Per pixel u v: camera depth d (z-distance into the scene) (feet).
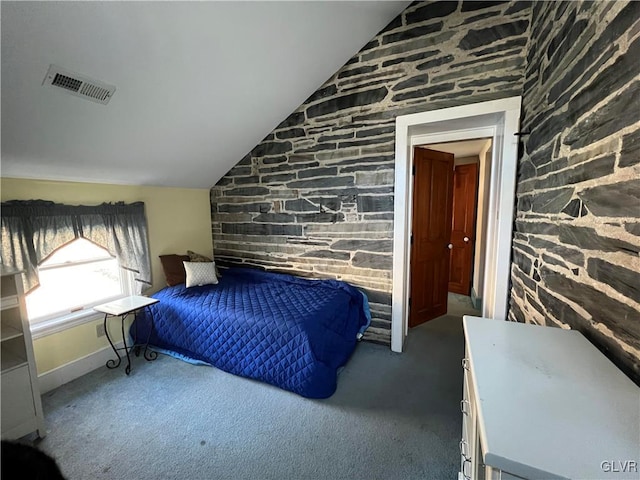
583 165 3.70
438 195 10.93
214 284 10.44
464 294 14.53
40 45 4.75
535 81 5.99
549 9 5.26
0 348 5.78
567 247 4.09
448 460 5.15
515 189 7.07
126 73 5.91
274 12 6.13
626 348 2.71
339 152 9.41
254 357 7.41
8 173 6.66
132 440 5.67
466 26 7.22
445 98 7.63
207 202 12.39
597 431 1.99
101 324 8.55
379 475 4.89
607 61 3.20
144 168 9.01
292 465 5.10
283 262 11.13
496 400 2.32
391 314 9.21
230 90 7.70
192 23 5.62
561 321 4.21
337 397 6.87
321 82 9.18
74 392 7.18
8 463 1.72
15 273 5.46
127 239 9.08
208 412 6.43
